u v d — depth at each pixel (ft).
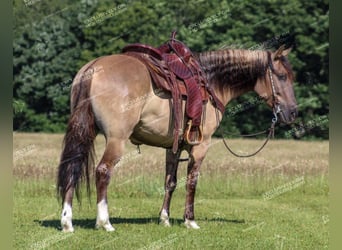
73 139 39.01
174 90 41.11
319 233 43.91
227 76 44.93
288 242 40.78
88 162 39.34
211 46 153.38
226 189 66.90
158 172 70.74
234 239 40.65
